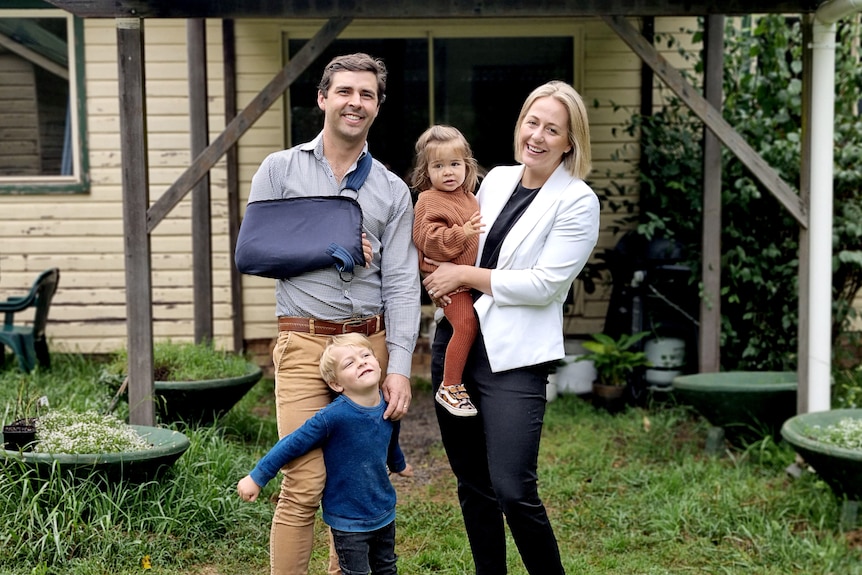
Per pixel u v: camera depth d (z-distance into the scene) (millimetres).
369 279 3068
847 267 6523
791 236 6492
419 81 7441
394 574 3135
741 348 6656
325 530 4176
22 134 7500
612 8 4746
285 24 7320
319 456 2953
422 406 6688
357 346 2912
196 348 5816
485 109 7473
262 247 2949
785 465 4953
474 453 3219
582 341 7426
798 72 6699
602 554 4004
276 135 7445
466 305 3064
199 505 3971
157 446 4129
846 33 6484
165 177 7445
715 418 5254
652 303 6637
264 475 2869
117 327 7543
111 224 7500
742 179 6234
